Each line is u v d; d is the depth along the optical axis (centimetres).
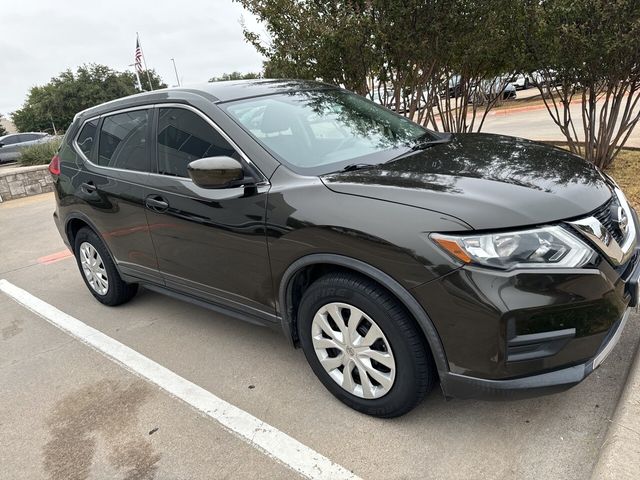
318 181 253
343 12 622
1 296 504
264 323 292
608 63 579
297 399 283
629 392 237
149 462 247
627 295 224
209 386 305
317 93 357
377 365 246
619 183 615
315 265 251
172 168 320
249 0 682
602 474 198
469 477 216
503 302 199
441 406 260
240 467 237
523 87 2283
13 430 284
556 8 559
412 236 212
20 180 1195
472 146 301
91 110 415
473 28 631
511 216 205
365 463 230
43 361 360
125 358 350
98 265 427
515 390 208
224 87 334
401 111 804
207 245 297
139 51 3022
